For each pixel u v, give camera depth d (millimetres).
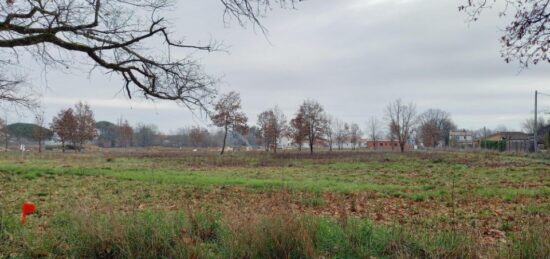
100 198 13648
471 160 34656
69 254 6180
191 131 77688
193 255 6020
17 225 7121
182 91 8188
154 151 65000
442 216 10430
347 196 14734
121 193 15242
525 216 10227
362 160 37594
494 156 39906
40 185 17109
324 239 6645
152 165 31797
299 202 12953
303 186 17141
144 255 6020
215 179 19750
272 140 60062
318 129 55500
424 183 19234
